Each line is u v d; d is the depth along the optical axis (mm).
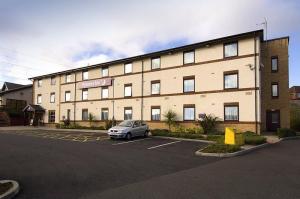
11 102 54844
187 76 31734
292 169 11883
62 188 8898
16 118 50844
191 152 17250
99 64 40812
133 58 36531
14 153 16125
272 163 13414
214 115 29250
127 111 37406
